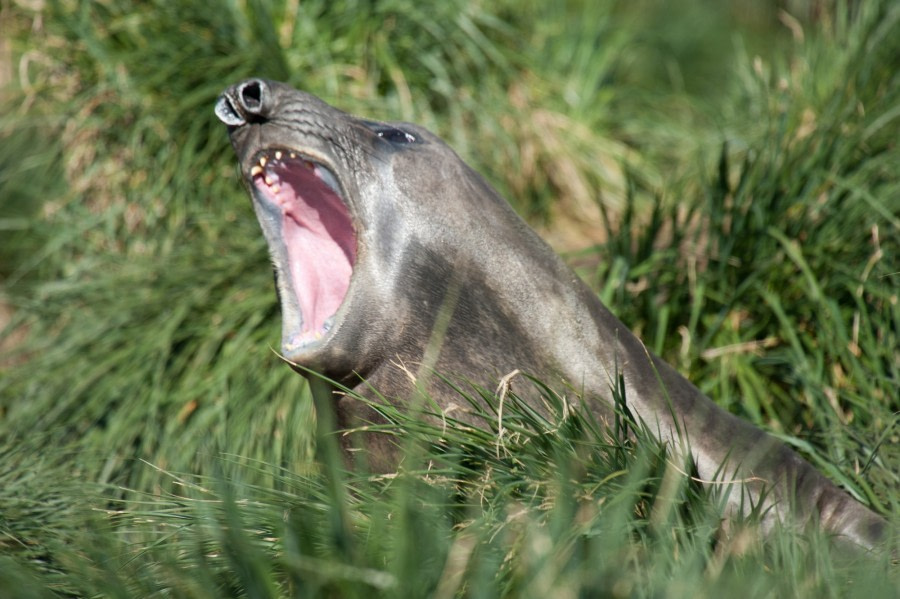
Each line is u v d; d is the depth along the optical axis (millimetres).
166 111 23891
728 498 13422
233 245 22281
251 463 16906
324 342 13812
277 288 14633
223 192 23375
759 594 10719
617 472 12367
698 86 35562
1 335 22516
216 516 12680
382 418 14133
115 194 23875
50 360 20828
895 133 22375
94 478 17984
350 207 14133
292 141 14141
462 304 14266
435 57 26766
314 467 15016
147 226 23422
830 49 26000
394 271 14000
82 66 24734
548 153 27281
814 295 18562
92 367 20422
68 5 24938
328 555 11266
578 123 28359
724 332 19312
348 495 13055
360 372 14102
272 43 24922
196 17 24969
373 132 14477
